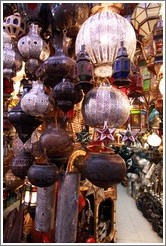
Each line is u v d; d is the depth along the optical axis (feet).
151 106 5.58
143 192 11.28
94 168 2.11
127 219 10.04
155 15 3.41
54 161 2.66
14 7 3.35
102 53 2.22
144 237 8.31
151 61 3.31
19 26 3.11
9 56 2.87
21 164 3.03
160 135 6.87
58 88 2.30
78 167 2.88
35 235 4.83
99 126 2.27
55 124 2.63
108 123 2.20
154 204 9.37
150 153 10.43
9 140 4.93
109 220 7.29
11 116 2.80
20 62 3.00
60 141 2.45
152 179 10.26
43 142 2.49
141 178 12.23
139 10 3.45
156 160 9.92
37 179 2.40
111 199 7.21
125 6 3.04
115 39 2.19
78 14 2.44
